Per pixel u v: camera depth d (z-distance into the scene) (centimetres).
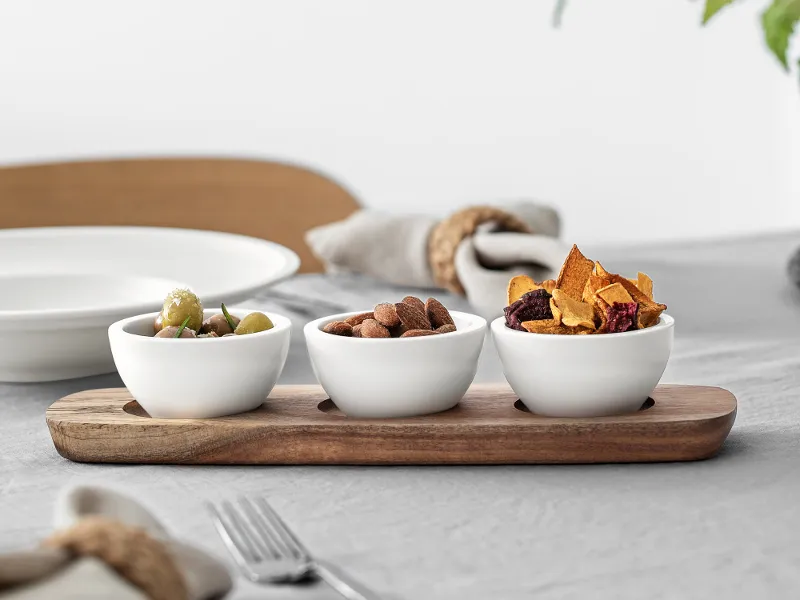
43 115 224
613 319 56
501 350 57
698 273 123
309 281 122
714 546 43
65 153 226
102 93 225
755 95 258
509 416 57
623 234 259
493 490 52
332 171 242
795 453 56
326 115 239
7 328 68
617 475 53
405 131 243
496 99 245
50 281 87
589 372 55
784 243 146
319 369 58
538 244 101
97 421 57
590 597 39
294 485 53
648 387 57
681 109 255
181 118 231
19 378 76
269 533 43
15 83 221
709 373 77
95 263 103
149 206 192
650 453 55
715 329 94
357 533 46
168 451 57
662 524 46
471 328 58
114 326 61
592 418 56
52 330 69
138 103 228
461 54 241
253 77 233
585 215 256
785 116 260
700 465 55
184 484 54
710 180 261
